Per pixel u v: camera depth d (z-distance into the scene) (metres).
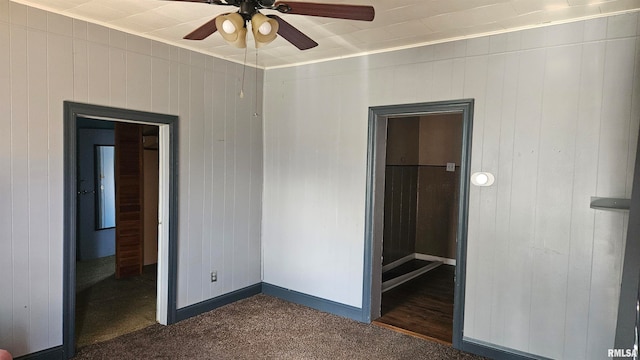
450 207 6.31
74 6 2.88
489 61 3.26
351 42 3.59
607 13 2.79
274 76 4.61
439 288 5.13
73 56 3.09
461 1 2.63
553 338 3.06
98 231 6.40
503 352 3.25
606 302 2.87
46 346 3.05
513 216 3.19
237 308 4.31
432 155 6.46
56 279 3.08
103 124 6.40
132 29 3.37
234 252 4.45
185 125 3.88
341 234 4.14
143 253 5.69
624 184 2.78
